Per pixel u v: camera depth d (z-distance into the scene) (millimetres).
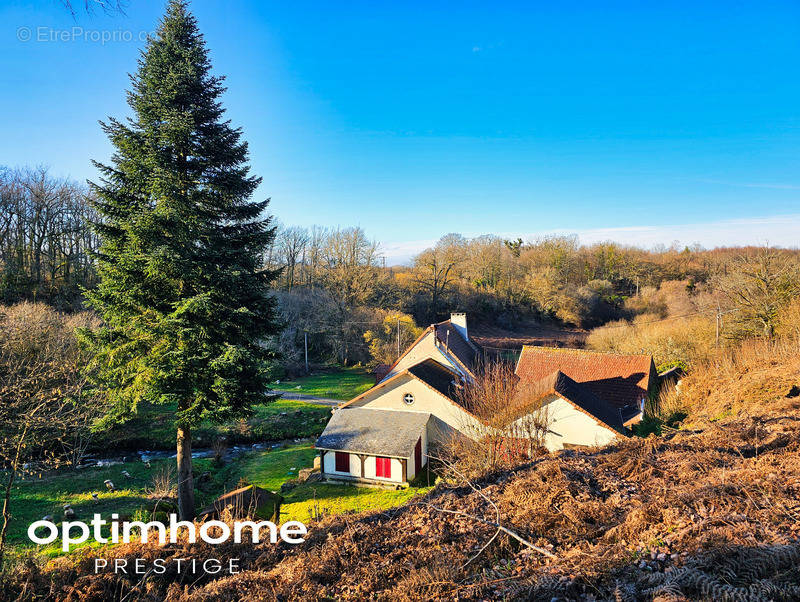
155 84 15031
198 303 13867
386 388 23250
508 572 5918
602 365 25281
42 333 22859
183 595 6352
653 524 6371
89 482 19828
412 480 20359
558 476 8461
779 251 31641
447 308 61250
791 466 7781
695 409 19875
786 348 21922
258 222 16859
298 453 24922
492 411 14391
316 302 49375
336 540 7316
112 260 15008
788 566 4898
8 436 14852
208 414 14852
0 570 7543
